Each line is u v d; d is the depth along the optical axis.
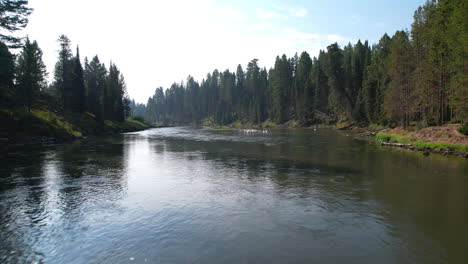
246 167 21.45
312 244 8.52
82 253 8.01
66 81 70.12
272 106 129.50
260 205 12.15
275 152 30.97
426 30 42.06
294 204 12.29
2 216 10.84
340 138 52.56
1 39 41.53
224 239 8.84
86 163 23.14
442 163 22.84
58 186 15.41
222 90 163.62
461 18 30.70
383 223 10.18
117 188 15.08
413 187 15.21
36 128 42.44
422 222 10.30
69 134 49.03
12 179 17.02
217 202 12.58
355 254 7.93
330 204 12.30
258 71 144.75
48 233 9.32
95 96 79.69
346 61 97.31
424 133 36.56
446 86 37.94
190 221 10.32
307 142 44.03
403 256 7.85
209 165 22.45
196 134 69.69
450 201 12.73
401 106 48.19
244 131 84.00
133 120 116.62
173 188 15.07
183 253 7.95
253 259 7.61
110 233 9.30
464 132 30.88
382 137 43.16
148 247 8.34
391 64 51.62
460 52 31.12
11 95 48.50
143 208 11.79
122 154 29.14
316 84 104.75
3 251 8.12
